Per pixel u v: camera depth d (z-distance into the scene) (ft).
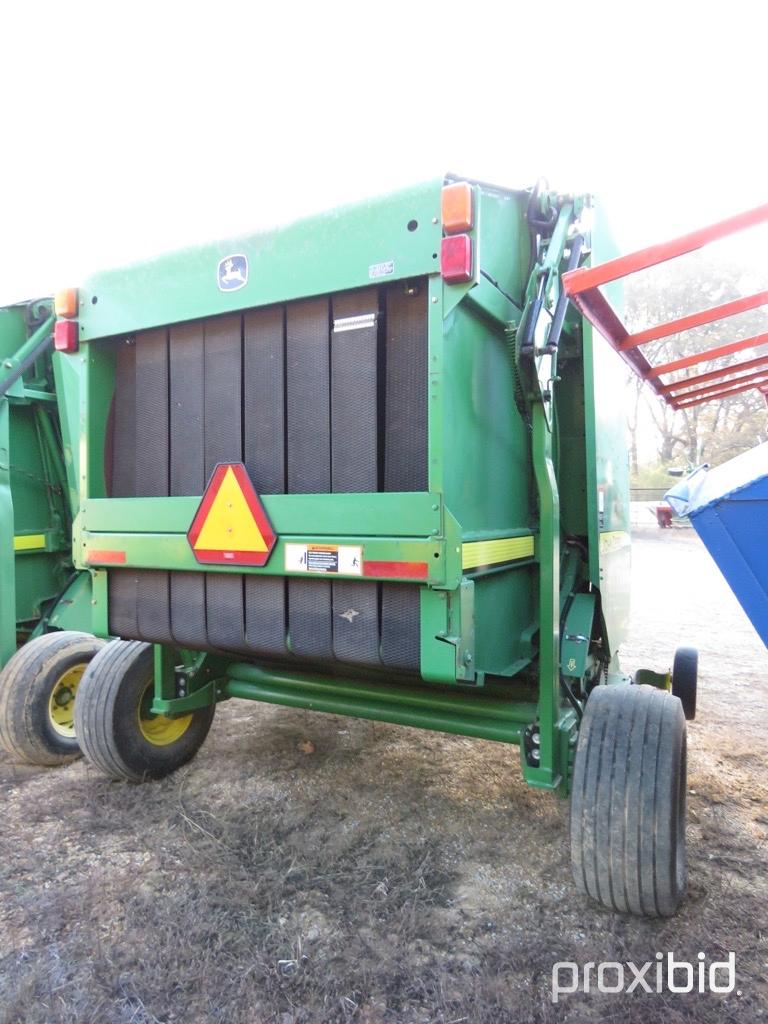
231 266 8.67
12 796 11.03
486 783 11.58
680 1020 6.30
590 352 10.57
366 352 8.04
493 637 8.95
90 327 9.89
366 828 9.93
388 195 7.59
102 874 8.57
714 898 8.25
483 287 8.32
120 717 10.79
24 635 16.46
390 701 9.93
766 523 6.68
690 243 6.33
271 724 14.52
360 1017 6.31
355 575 7.60
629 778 7.36
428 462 7.46
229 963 6.97
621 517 12.88
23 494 16.14
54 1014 6.27
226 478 8.54
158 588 9.38
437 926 7.67
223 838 9.49
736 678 19.63
